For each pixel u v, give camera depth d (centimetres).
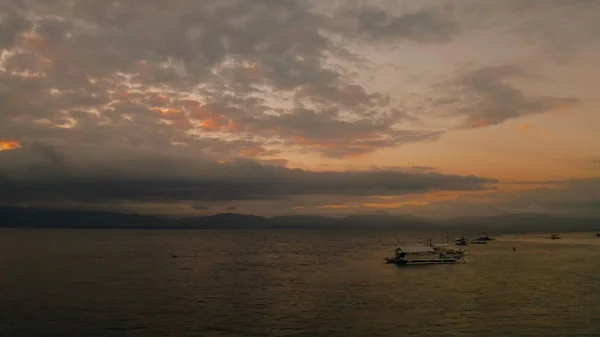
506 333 6600
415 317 7575
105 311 8262
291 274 13588
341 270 14538
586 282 11175
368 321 7350
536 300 8875
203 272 14325
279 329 6969
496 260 17150
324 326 7100
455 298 9169
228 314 7981
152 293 10219
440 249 18388
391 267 15225
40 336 6681
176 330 6969
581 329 6781
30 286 11250
